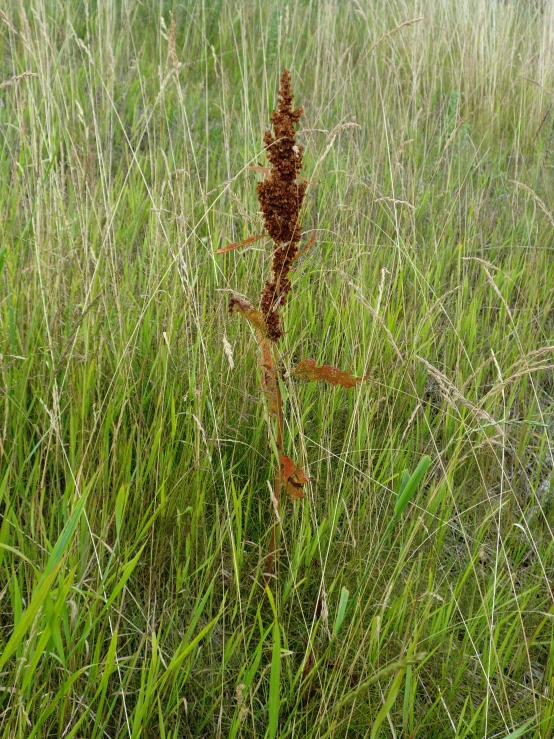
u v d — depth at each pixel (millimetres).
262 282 1382
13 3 2268
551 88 2445
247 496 1131
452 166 2037
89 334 1183
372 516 1151
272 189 901
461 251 1678
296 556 979
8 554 935
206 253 1420
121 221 1590
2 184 1628
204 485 1033
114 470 982
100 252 1226
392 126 2111
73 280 1264
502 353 1434
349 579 1038
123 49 2314
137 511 1015
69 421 1052
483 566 1120
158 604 973
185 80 2324
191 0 2656
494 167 2129
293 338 1361
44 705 783
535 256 1640
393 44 2459
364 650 933
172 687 843
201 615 973
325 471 1210
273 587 1008
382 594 1016
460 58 2533
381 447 1244
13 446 994
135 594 966
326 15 2365
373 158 1871
